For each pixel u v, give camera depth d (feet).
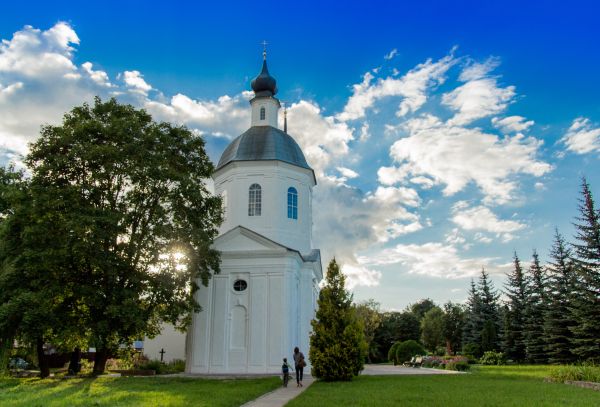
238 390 56.59
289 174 108.17
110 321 71.92
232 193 105.91
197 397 49.73
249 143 110.32
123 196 78.95
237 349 89.61
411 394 52.31
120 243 77.61
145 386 61.36
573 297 114.11
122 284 76.69
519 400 46.24
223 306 91.97
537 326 141.90
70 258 72.69
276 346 88.69
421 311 327.88
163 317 81.66
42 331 70.64
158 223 77.87
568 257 126.31
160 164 78.33
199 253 83.15
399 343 185.88
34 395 53.01
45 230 69.97
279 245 92.43
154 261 78.13
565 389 57.16
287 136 116.06
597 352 107.96
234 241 95.14
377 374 92.17
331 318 75.92
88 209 71.36
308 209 110.73
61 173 75.25
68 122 78.38
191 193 81.76
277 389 61.87
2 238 77.71
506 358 147.54
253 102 119.55
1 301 73.00
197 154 88.79
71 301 75.82
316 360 73.82
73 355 94.84
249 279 92.68
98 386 61.46
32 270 71.31
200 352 89.92
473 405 42.80
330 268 79.15
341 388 60.23
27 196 72.38
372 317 234.79
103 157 73.92
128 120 79.30
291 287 92.02
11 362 109.40
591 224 113.60
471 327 189.47
